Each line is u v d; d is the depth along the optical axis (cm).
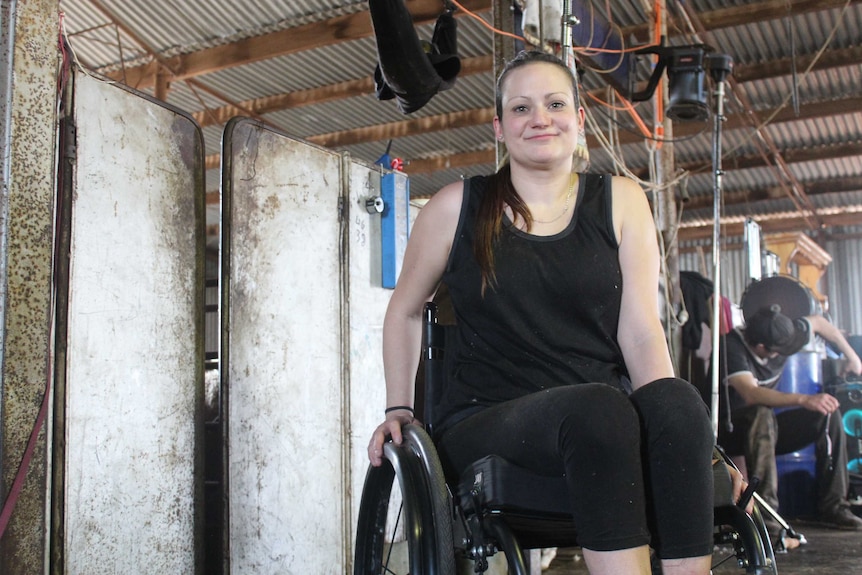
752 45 685
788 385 457
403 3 257
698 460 118
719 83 386
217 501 309
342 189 283
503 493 125
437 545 124
